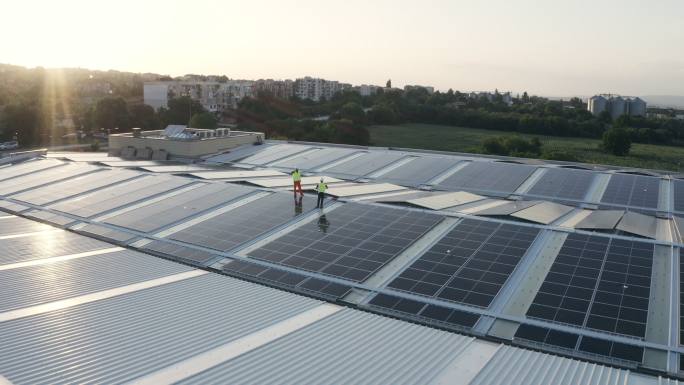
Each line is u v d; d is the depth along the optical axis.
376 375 17.17
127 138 70.94
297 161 65.38
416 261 28.47
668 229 35.78
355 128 148.50
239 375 16.80
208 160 68.06
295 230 33.47
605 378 17.64
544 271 26.84
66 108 191.25
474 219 34.09
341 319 21.56
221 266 29.12
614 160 129.12
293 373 17.06
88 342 18.81
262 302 23.09
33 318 20.73
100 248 31.03
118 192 44.62
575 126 181.25
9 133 144.12
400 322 21.53
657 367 19.75
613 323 22.27
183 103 160.38
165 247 32.22
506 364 18.36
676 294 24.42
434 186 53.50
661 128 181.75
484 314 23.44
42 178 51.66
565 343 21.25
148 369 17.00
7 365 17.00
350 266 28.19
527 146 129.38
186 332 19.86
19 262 27.72
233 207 38.81
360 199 41.00
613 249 28.89
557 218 36.62
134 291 23.97
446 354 18.92
